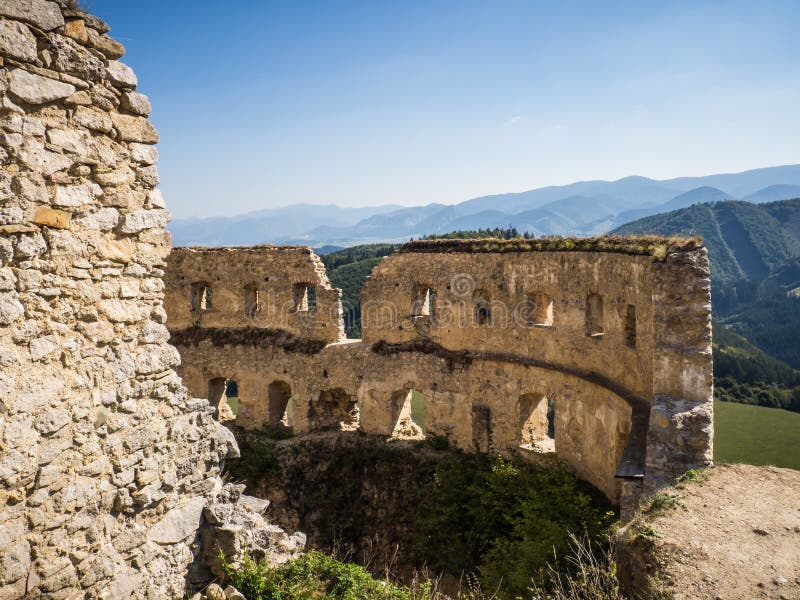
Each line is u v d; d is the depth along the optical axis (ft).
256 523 37.83
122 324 30.89
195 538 34.65
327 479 93.76
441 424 94.84
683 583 30.60
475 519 77.92
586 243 78.28
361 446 95.14
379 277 99.81
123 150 30.99
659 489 44.19
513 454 85.66
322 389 101.81
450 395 93.97
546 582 48.91
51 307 27.50
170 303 109.60
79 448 28.35
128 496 30.71
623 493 50.57
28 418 26.12
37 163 26.91
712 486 40.70
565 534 55.83
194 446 34.96
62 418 27.53
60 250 27.84
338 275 223.51
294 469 95.14
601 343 74.23
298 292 106.42
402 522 85.66
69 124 28.37
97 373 29.40
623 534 36.99
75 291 28.55
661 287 56.65
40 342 26.91
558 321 82.07
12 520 25.62
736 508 37.42
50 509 27.04
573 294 79.46
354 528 88.74
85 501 28.53
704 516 36.60
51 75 27.50
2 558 25.18
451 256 94.48
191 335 108.47
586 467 76.54
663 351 56.03
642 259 63.46
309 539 89.71
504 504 76.02
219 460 37.27
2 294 25.55
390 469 91.35
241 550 35.32
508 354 89.25
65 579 27.53
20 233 26.35
